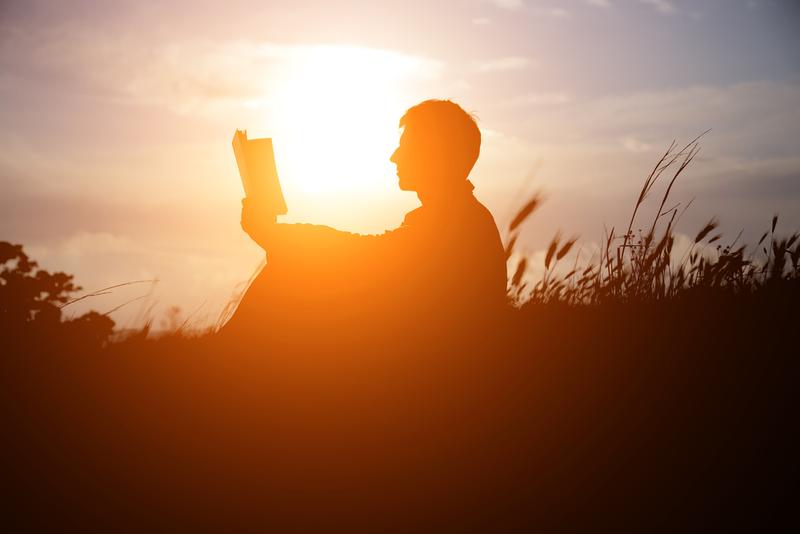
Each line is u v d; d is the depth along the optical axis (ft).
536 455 9.38
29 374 10.99
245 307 11.95
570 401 10.45
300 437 9.78
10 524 8.16
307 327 11.57
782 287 13.35
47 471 9.03
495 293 12.17
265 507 8.55
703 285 14.06
